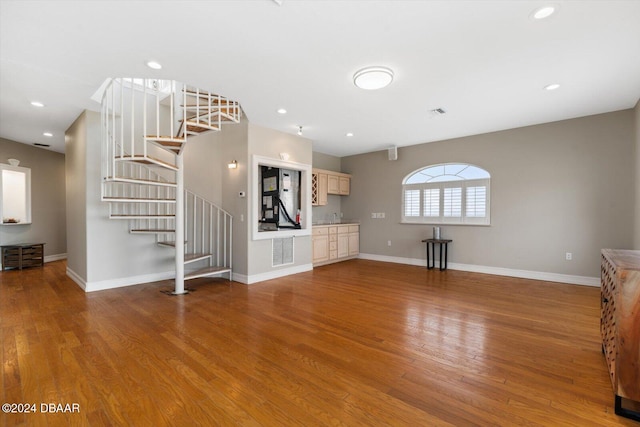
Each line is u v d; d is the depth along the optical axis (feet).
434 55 8.70
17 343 8.45
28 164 20.99
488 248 17.81
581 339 8.80
